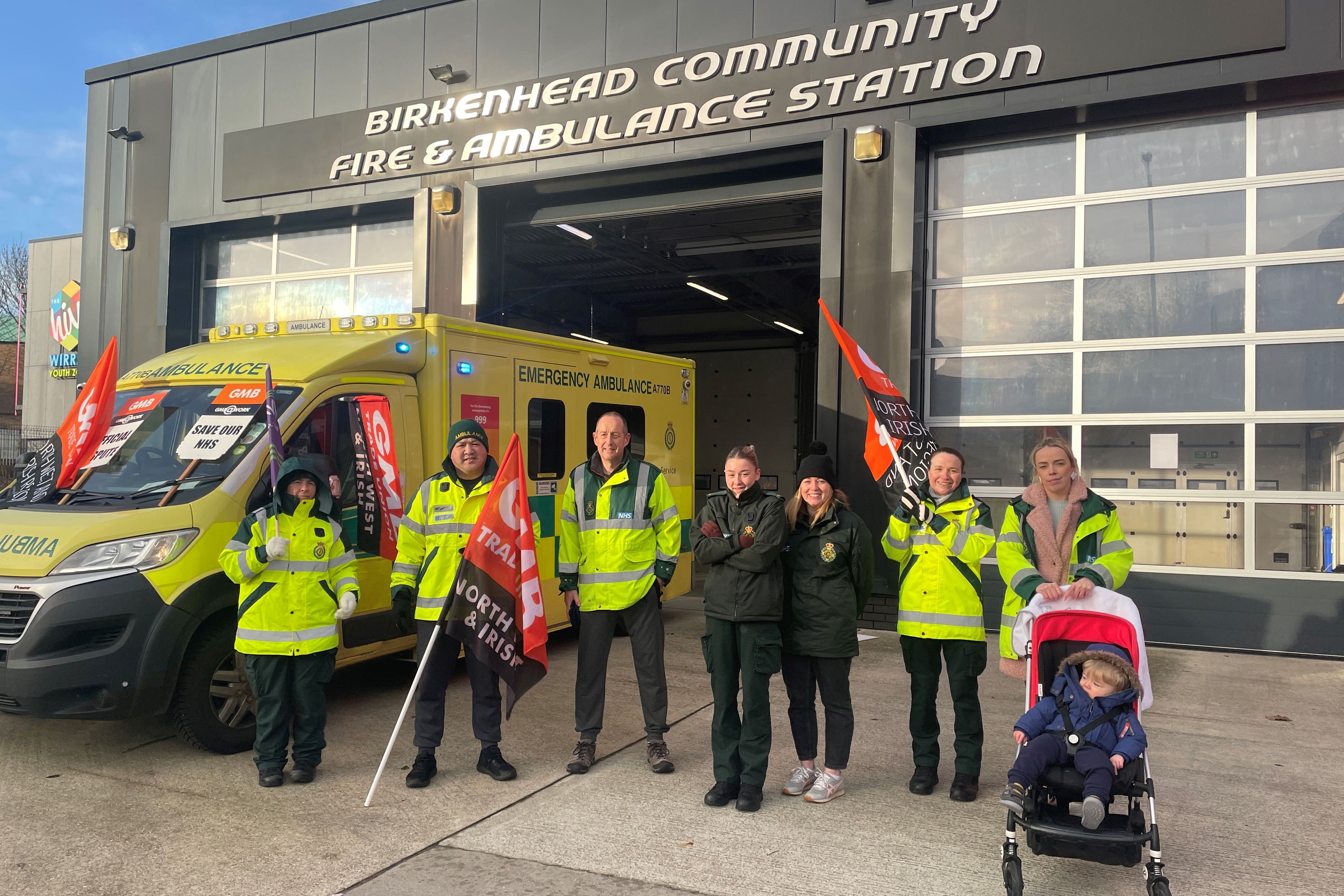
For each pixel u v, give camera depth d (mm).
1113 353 8562
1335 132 7941
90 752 5094
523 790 4578
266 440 5352
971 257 9094
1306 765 5043
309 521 4684
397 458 6117
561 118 10477
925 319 9195
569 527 5035
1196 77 7965
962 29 8727
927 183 9227
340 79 11703
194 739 4938
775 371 19156
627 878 3611
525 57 10664
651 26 10039
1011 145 8984
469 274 11008
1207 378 8234
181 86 12695
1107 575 4129
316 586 4664
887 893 3512
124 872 3629
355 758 5047
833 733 4461
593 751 4934
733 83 9648
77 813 4223
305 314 12328
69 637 4500
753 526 4305
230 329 6957
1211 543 8164
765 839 3994
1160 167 8477
